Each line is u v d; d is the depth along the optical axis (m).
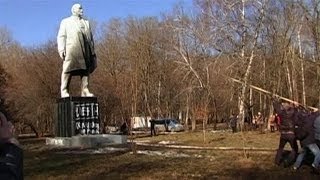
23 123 57.72
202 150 20.70
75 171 14.98
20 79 58.56
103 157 18.14
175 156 18.22
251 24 39.12
